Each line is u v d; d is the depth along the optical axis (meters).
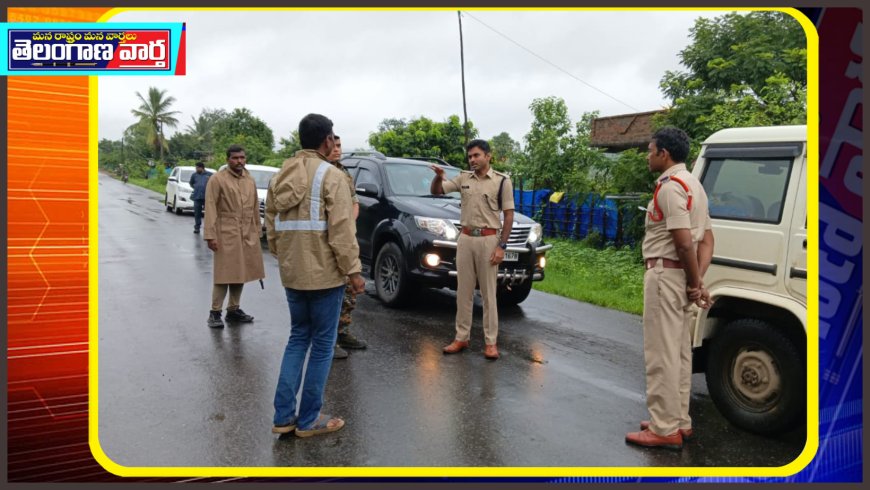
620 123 23.19
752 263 3.89
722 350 4.04
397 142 19.95
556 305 7.85
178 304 6.98
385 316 6.73
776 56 11.40
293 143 34.62
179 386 4.45
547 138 16.28
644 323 3.77
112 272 8.71
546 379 4.87
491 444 3.68
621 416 4.18
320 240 3.61
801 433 3.96
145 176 55.12
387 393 4.45
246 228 6.17
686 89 12.20
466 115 19.48
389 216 7.18
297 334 3.78
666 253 3.65
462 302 5.45
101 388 4.35
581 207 14.43
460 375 4.89
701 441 3.82
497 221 5.34
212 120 63.38
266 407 4.13
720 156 4.23
